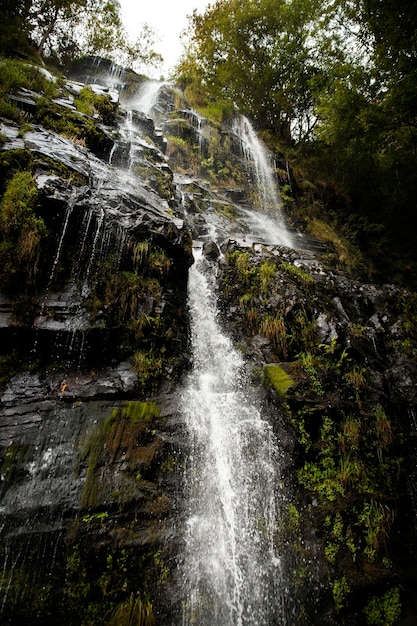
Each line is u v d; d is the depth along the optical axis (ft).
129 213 22.44
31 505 12.03
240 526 14.88
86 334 17.02
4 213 17.28
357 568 14.98
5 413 13.91
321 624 13.66
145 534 13.08
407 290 36.88
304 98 63.31
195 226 37.60
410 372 23.13
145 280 20.83
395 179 50.26
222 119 66.39
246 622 12.97
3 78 28.94
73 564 11.69
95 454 13.94
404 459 19.17
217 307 25.55
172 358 19.24
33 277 17.16
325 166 55.52
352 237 46.73
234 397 19.34
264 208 50.55
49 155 21.95
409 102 36.88
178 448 15.72
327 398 19.17
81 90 38.60
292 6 58.90
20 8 51.06
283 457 17.07
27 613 10.69
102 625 11.35
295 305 23.45
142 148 37.93
